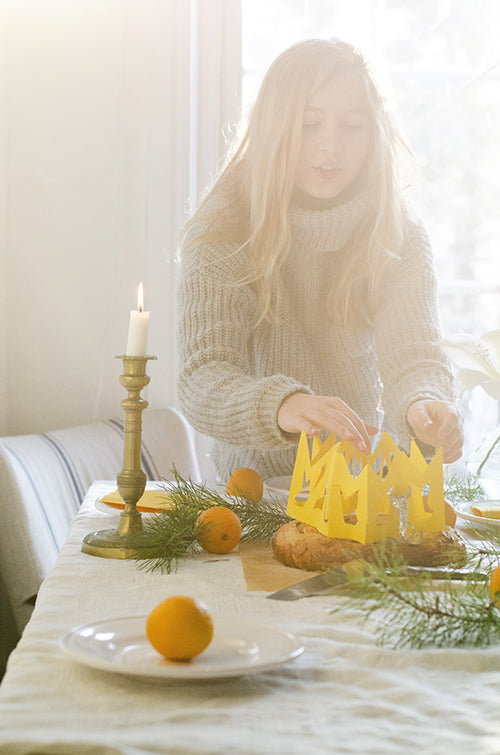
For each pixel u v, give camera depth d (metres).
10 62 2.05
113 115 2.08
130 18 2.07
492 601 0.63
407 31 2.20
